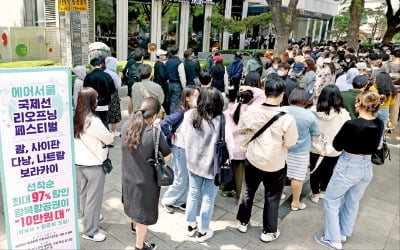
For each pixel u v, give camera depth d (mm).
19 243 2838
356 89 4883
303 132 4027
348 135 3326
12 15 13836
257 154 3434
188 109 3795
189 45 17828
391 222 4383
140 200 3035
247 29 20359
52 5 11430
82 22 10664
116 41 14422
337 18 29938
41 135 2742
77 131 3203
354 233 4090
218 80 7367
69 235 3072
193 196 3582
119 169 5211
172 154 3955
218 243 3654
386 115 5980
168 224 3916
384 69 7504
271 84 3295
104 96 5406
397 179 5633
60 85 2742
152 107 2965
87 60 10984
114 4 14055
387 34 20125
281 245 3711
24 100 2615
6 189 2697
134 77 6602
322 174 4570
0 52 10359
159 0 15461
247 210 3775
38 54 11148
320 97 4180
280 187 3604
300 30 28000
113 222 3904
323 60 7707
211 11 18109
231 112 4133
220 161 3311
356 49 14188
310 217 4309
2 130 2590
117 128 6848
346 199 3758
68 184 2959
